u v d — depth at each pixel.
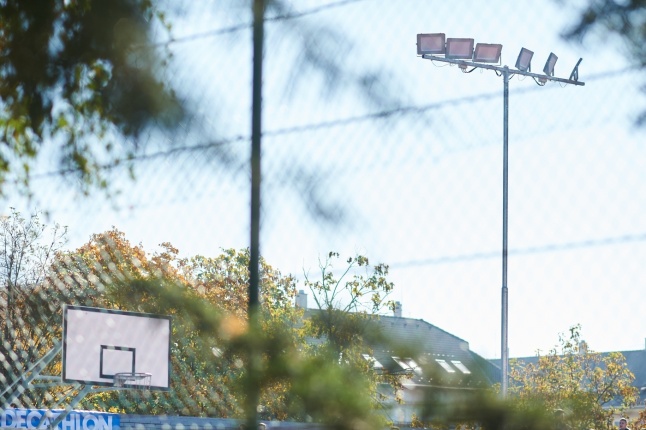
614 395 11.03
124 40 12.36
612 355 34.94
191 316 11.89
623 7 8.88
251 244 10.76
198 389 14.19
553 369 21.77
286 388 9.30
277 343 9.70
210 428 13.09
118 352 16.62
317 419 8.99
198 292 11.91
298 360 9.35
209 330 11.17
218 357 10.91
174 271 12.58
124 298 13.81
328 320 9.35
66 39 12.95
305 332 9.70
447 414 8.15
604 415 8.05
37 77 13.23
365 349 8.98
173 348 14.88
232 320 11.08
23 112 13.62
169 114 11.99
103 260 14.12
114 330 15.99
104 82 12.70
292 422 9.16
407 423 8.37
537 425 7.82
